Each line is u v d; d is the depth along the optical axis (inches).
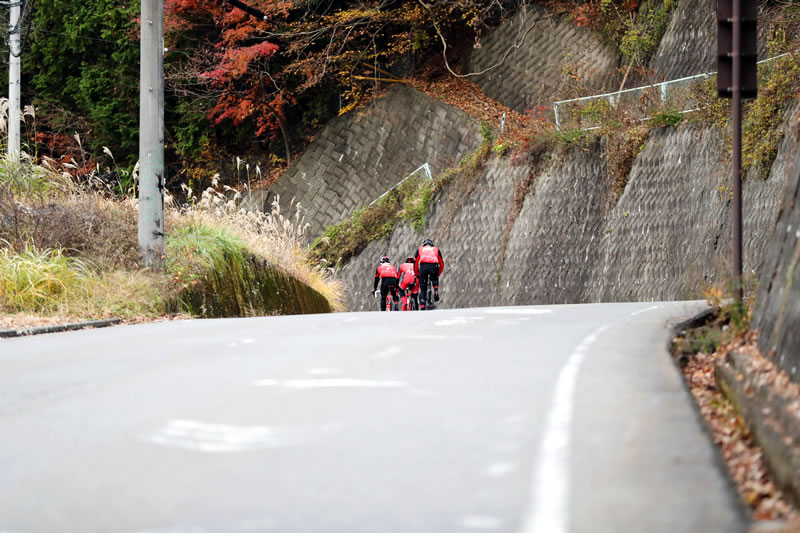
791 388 487.2
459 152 3034.0
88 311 1278.3
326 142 3329.2
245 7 1792.6
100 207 1574.8
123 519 341.7
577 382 574.6
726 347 727.1
